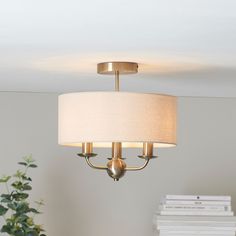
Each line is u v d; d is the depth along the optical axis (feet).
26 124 15.25
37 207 15.17
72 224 15.25
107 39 9.57
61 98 11.00
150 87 14.23
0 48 10.23
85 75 12.72
